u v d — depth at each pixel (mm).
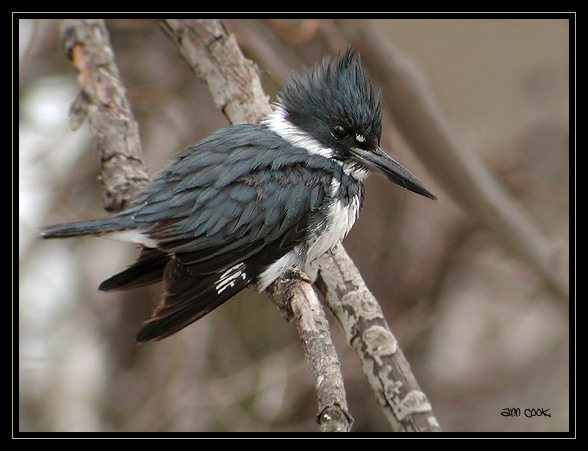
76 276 10453
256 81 7266
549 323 11352
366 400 11047
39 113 10586
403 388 6008
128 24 9141
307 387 10789
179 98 10812
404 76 9195
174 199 6383
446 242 11461
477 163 9805
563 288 9922
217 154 6562
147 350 10461
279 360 10594
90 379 9977
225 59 7219
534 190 11008
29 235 10203
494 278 11648
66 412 9648
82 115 7414
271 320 11391
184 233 6312
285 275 6516
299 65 10656
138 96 10266
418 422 5945
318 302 5574
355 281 6387
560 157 11438
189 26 7270
